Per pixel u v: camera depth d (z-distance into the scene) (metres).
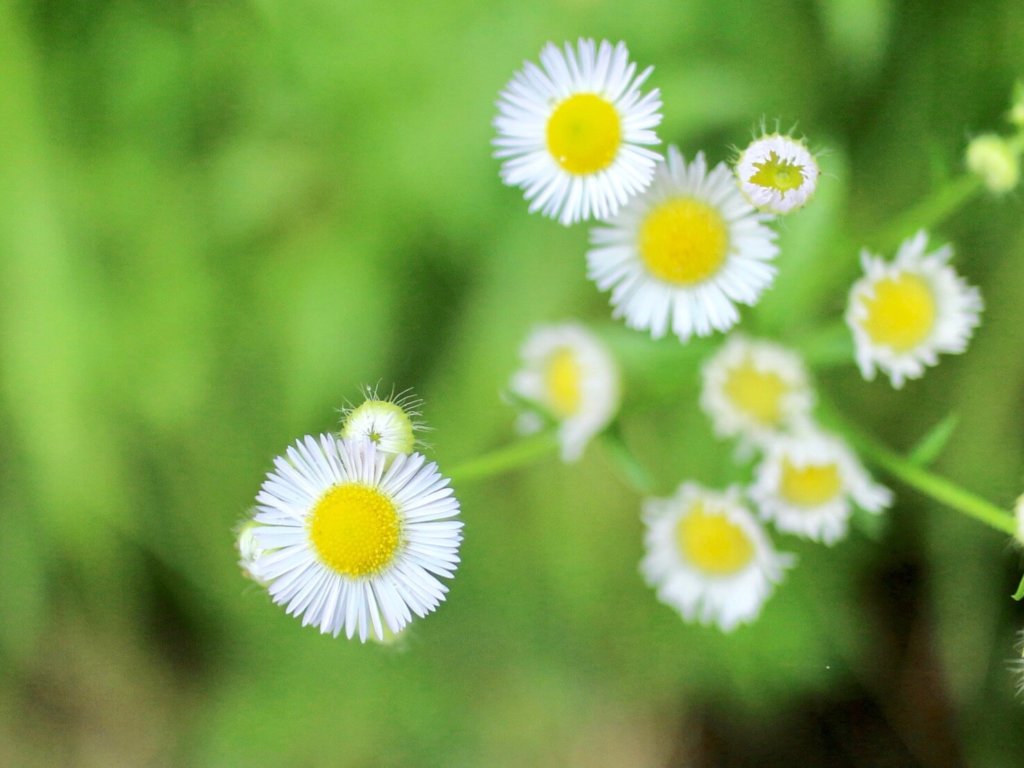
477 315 0.27
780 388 0.23
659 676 0.29
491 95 0.26
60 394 0.27
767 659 0.28
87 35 0.27
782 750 0.30
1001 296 0.26
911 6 0.26
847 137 0.27
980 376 0.27
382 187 0.27
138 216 0.27
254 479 0.27
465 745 0.29
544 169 0.20
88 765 0.35
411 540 0.18
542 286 0.27
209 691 0.32
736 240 0.20
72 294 0.27
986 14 0.26
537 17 0.26
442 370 0.27
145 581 0.31
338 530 0.18
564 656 0.29
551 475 0.28
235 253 0.27
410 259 0.27
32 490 0.28
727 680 0.28
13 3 0.26
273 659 0.30
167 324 0.27
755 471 0.24
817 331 0.24
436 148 0.26
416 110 0.26
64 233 0.27
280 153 0.27
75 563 0.30
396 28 0.26
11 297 0.27
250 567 0.19
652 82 0.26
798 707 0.30
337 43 0.26
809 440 0.23
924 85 0.27
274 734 0.29
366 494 0.18
